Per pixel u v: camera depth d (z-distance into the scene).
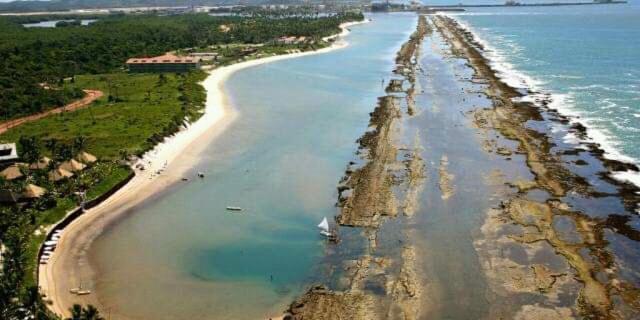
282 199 90.00
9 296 56.03
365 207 85.12
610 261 68.12
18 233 73.69
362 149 111.62
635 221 77.44
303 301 63.22
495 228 77.19
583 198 84.69
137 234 80.06
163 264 72.19
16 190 84.25
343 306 62.03
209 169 103.94
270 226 81.31
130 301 64.44
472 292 63.72
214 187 95.81
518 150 105.44
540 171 95.06
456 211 82.69
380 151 108.31
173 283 68.06
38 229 77.88
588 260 68.44
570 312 59.47
